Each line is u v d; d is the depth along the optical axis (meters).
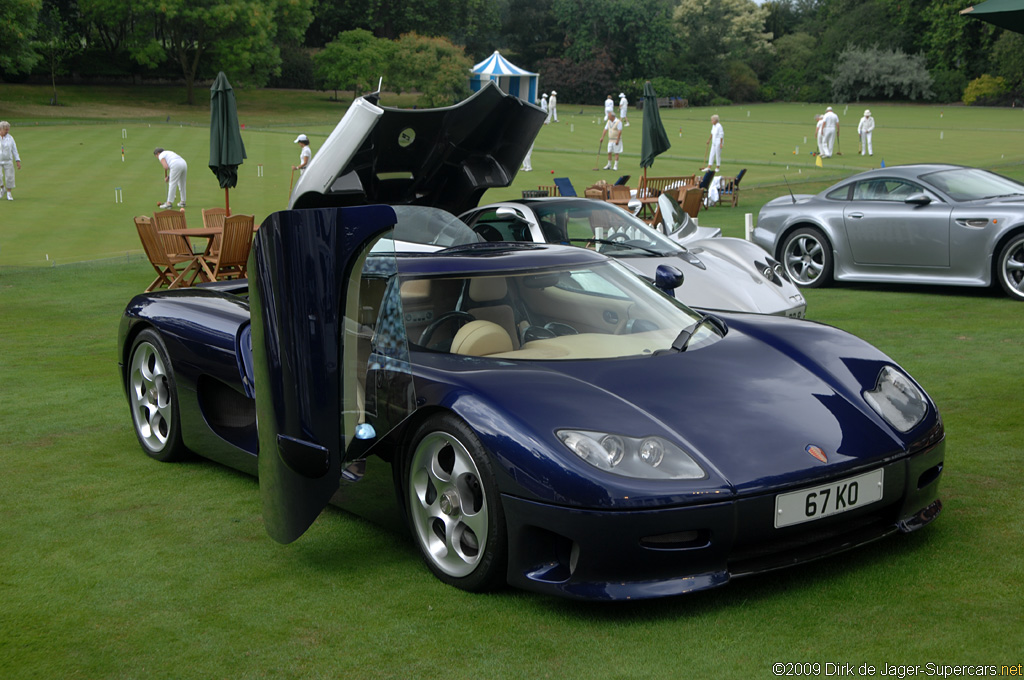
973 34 76.56
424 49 61.09
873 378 3.39
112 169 26.27
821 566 3.13
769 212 10.50
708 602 2.90
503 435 2.87
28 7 52.31
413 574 3.23
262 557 3.42
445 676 2.50
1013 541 3.24
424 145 6.80
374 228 2.94
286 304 3.08
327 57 67.19
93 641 2.76
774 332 3.78
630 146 36.66
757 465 2.80
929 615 2.73
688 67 85.38
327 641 2.73
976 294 9.18
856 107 75.38
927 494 3.22
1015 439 4.42
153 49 61.16
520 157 7.46
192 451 4.51
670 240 7.33
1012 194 9.19
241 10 61.03
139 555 3.45
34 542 3.59
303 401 3.08
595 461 2.75
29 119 48.25
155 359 4.59
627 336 3.65
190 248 11.14
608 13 83.94
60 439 5.06
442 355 3.43
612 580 2.76
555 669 2.52
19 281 11.30
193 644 2.73
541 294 3.73
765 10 102.50
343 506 3.68
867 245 9.58
